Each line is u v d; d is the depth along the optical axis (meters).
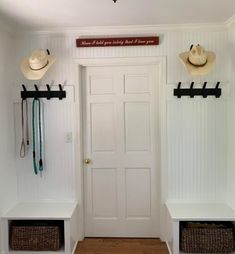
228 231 2.76
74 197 3.20
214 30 3.00
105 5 2.38
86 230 3.28
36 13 2.56
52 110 3.15
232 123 2.93
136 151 3.23
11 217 2.79
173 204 3.10
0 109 2.80
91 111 3.23
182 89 3.04
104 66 3.17
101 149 3.25
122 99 3.20
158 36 3.03
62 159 3.18
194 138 3.10
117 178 3.25
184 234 2.76
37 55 2.77
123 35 3.05
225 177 3.12
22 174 3.21
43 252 2.85
